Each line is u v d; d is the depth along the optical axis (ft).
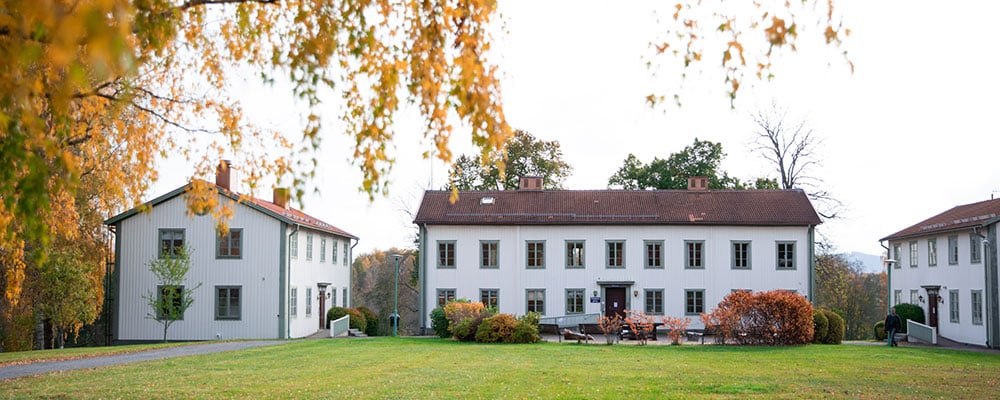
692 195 140.56
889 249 152.25
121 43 12.80
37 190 18.19
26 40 15.26
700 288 130.00
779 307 90.07
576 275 131.03
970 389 47.70
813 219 130.21
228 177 116.78
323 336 124.36
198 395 43.50
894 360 70.90
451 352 76.28
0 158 18.35
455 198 25.16
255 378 52.37
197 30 32.40
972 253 113.19
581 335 96.68
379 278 214.07
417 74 23.66
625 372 56.75
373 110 25.23
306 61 24.67
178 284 116.16
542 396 42.57
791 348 85.25
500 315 94.43
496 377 52.70
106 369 59.21
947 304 122.01
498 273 131.23
